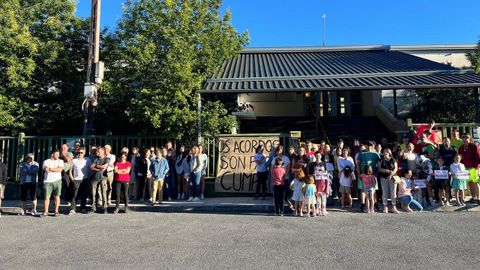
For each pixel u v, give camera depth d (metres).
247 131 17.70
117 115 15.22
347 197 10.84
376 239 6.84
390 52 20.52
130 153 13.03
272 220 8.87
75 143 12.48
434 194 10.55
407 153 10.30
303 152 10.51
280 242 6.72
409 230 7.52
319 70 15.73
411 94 19.70
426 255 5.80
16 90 13.79
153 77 13.33
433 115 17.91
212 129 13.02
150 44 12.82
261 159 11.80
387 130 17.44
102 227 8.17
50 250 6.29
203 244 6.61
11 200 12.59
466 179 10.01
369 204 9.77
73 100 14.55
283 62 18.45
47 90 15.02
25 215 9.88
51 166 9.88
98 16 13.01
